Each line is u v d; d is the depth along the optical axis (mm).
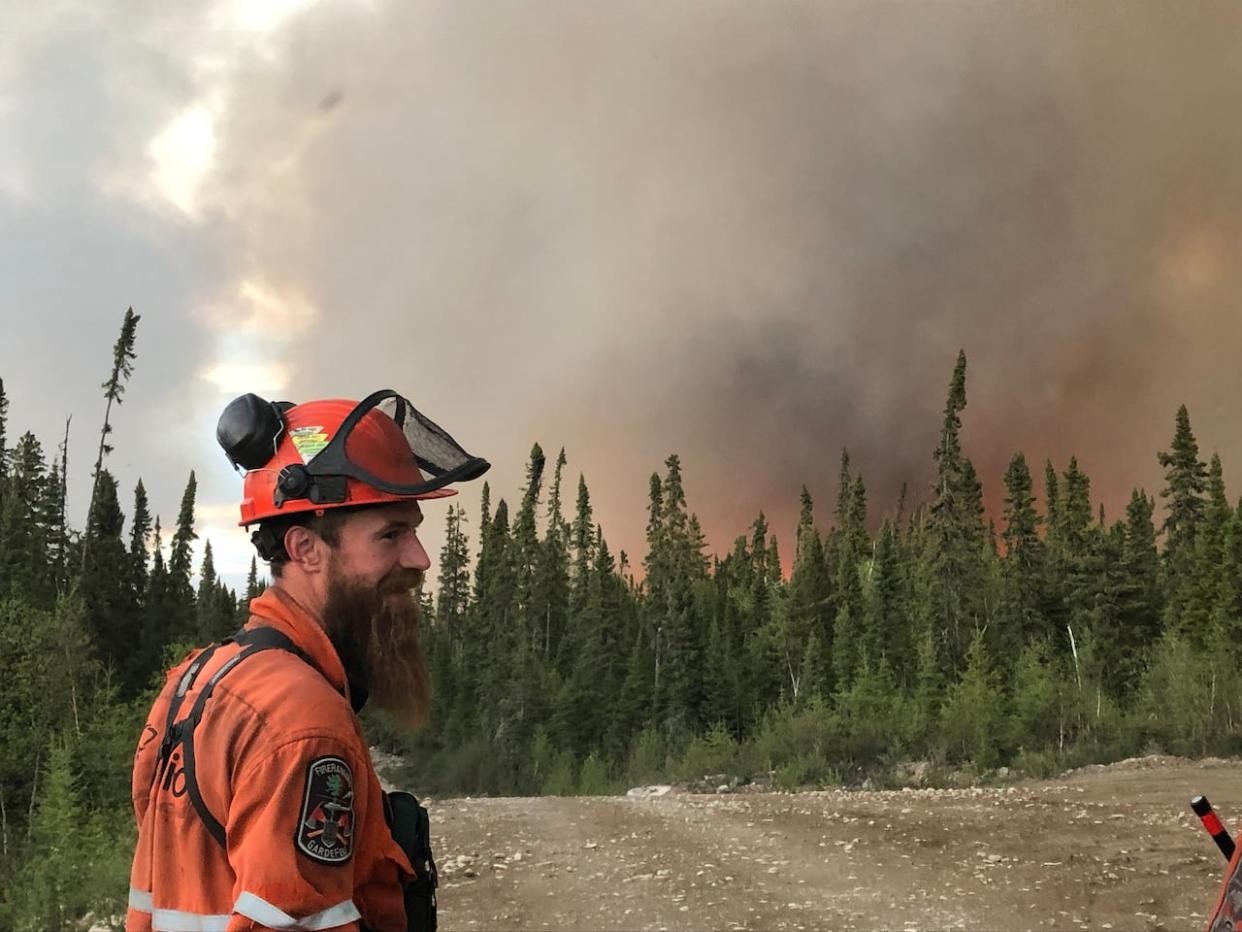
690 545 117062
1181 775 16594
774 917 8508
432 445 1826
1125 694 34656
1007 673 42406
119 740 29266
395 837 1605
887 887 9422
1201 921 7805
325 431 1662
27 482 79250
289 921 1278
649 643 72062
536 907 9211
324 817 1349
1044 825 11898
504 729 60938
